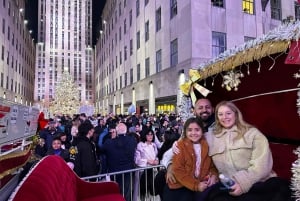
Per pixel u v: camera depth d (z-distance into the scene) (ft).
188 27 63.72
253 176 9.00
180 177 10.54
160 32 81.61
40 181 8.79
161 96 79.05
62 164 12.85
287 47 8.52
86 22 247.70
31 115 13.73
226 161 9.86
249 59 10.10
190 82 14.02
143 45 97.66
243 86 12.37
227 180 9.16
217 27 65.16
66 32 241.35
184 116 15.12
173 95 70.49
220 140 10.27
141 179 18.08
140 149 19.61
